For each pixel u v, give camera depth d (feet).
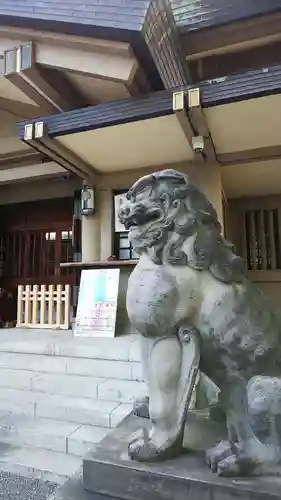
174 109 11.55
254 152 15.16
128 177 17.89
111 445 5.50
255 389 4.58
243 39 13.97
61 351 13.65
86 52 12.19
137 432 5.67
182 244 5.37
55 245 24.08
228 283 5.32
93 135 13.83
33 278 24.30
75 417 10.04
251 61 15.26
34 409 10.52
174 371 5.10
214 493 4.28
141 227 5.58
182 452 5.16
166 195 5.54
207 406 6.83
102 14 11.02
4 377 12.40
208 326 5.15
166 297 5.13
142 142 14.57
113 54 11.87
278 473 4.42
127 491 4.69
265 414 4.42
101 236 18.26
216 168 16.12
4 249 25.22
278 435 4.42
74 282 21.88
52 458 8.71
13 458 8.73
